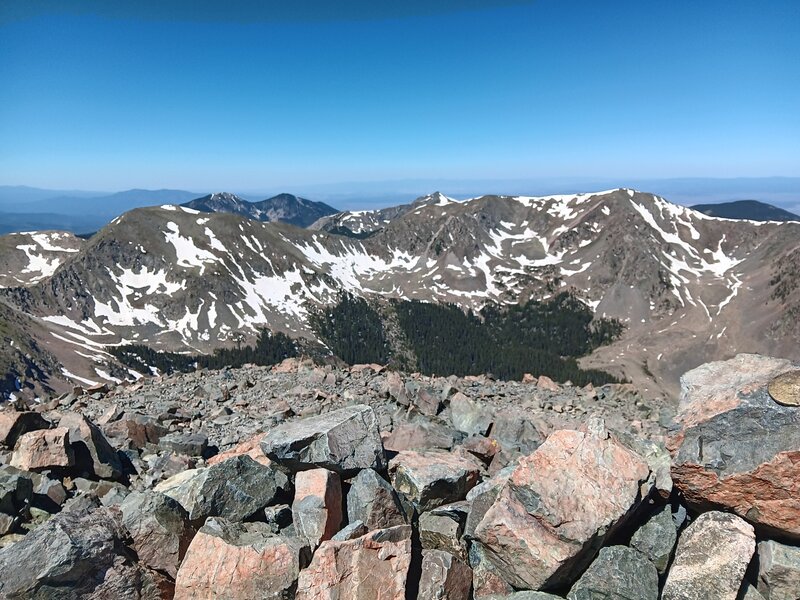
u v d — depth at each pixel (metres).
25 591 10.45
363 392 36.19
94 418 28.84
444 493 13.85
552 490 11.53
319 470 13.27
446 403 29.12
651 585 10.96
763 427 11.20
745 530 10.77
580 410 35.56
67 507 15.80
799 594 10.22
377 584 10.60
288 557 11.16
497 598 11.48
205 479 13.27
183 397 36.03
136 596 11.32
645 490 11.72
